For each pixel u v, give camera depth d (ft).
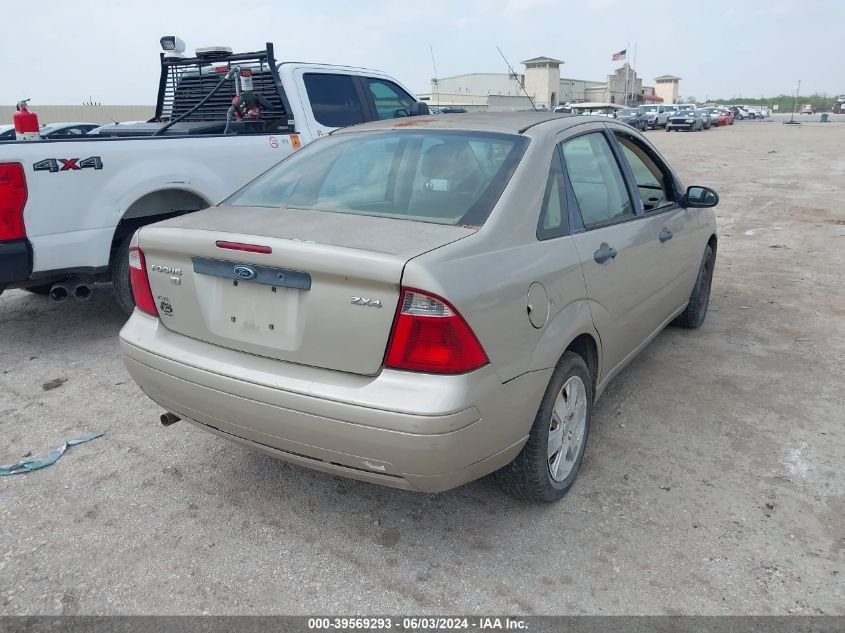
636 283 12.29
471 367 7.86
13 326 18.63
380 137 11.55
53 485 10.88
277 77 21.22
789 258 26.25
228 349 9.07
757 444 12.10
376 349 7.84
